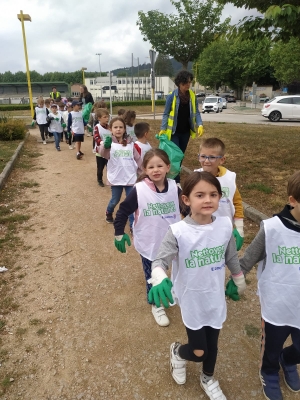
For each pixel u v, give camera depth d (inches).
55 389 90.8
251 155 346.0
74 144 478.3
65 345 105.5
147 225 109.2
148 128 179.0
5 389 90.2
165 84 2751.0
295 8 188.9
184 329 112.9
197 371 96.7
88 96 480.4
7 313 118.9
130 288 134.3
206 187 75.4
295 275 77.2
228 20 846.5
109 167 180.4
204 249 78.9
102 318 117.6
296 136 488.7
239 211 114.9
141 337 109.2
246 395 89.7
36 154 396.8
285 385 91.7
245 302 125.9
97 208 218.7
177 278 83.0
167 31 852.0
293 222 75.5
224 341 107.9
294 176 73.5
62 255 158.9
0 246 165.0
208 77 2181.3
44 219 200.2
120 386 92.0
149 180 108.4
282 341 83.0
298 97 815.1
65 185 269.3
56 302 125.4
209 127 639.1
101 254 160.2
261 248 80.2
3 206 219.1
